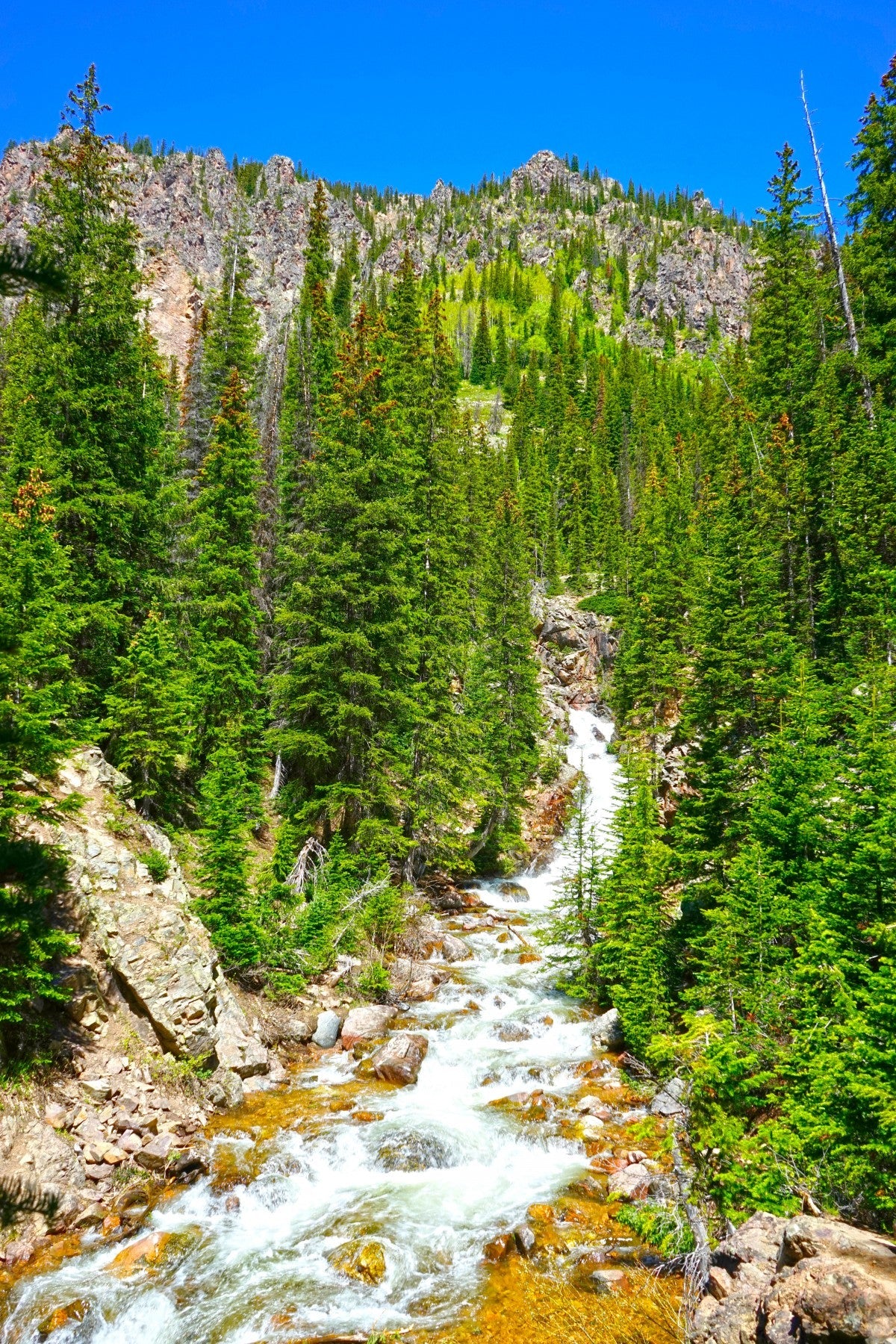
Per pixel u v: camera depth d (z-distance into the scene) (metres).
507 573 38.06
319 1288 10.04
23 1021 12.55
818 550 28.88
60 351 21.33
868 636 23.09
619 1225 11.09
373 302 118.12
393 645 26.38
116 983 14.48
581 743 48.78
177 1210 11.55
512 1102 15.16
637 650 42.00
